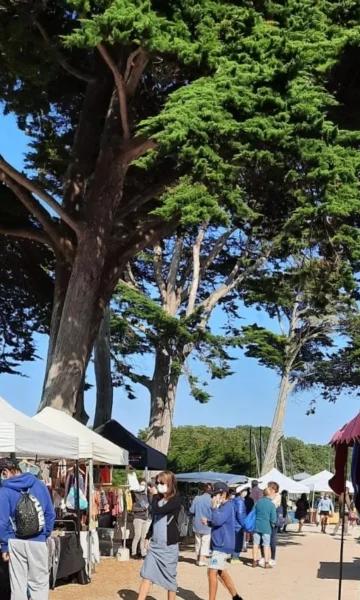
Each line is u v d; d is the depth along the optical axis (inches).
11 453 412.2
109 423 909.2
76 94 884.6
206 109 546.6
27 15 652.7
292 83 570.9
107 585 515.8
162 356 1249.4
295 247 713.6
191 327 1221.7
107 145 781.3
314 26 625.6
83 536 546.3
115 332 1240.8
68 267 830.5
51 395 751.7
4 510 327.3
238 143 559.5
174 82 757.9
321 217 617.3
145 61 676.1
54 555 475.8
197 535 665.6
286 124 558.6
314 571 658.2
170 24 582.2
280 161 573.9
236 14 599.2
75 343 767.7
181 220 565.0
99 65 797.9
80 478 580.7
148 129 572.1
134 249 835.4
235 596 421.1
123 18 553.6
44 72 695.7
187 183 597.9
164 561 388.8
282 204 715.4
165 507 391.9
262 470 1764.3
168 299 1307.8
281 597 490.3
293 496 2222.0
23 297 1038.4
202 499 668.7
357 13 651.5
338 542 1164.5
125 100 713.6
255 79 567.8
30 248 977.5
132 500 820.0
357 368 1732.3
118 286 1181.1
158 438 1232.8
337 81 696.4
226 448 2368.4
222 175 557.0
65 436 492.1
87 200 793.6
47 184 937.5
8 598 350.0
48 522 336.5
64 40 593.9
